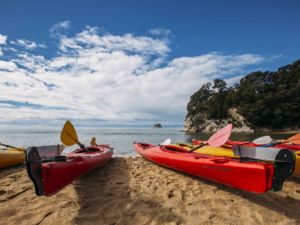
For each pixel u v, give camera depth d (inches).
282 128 2187.5
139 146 341.7
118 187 168.1
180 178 195.9
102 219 115.5
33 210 124.6
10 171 228.7
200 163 173.6
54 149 168.7
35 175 112.4
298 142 272.4
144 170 230.1
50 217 116.4
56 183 129.5
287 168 117.1
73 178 153.8
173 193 155.7
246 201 142.3
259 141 286.8
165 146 261.4
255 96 2454.5
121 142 809.5
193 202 139.9
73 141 239.6
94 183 178.4
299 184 180.5
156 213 123.2
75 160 164.9
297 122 2149.4
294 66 2672.2
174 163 209.8
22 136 1170.0
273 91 2482.8
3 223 109.7
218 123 2647.6
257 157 143.0
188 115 3125.0
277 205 136.6
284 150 119.6
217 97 2810.0
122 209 127.7
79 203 135.4
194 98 3080.7
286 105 2146.9
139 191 159.2
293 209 131.2
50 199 141.3
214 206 134.0
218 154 227.0
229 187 169.0
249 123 2319.1
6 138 971.9
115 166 252.8
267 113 2188.7
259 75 2682.1
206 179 190.4
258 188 129.1
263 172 124.6
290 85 2439.7
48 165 124.6
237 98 2566.4
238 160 153.4
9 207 128.4
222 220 116.0
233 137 1266.0
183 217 119.0
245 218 118.6
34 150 113.7
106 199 142.9
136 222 112.8
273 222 114.6
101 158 224.5
